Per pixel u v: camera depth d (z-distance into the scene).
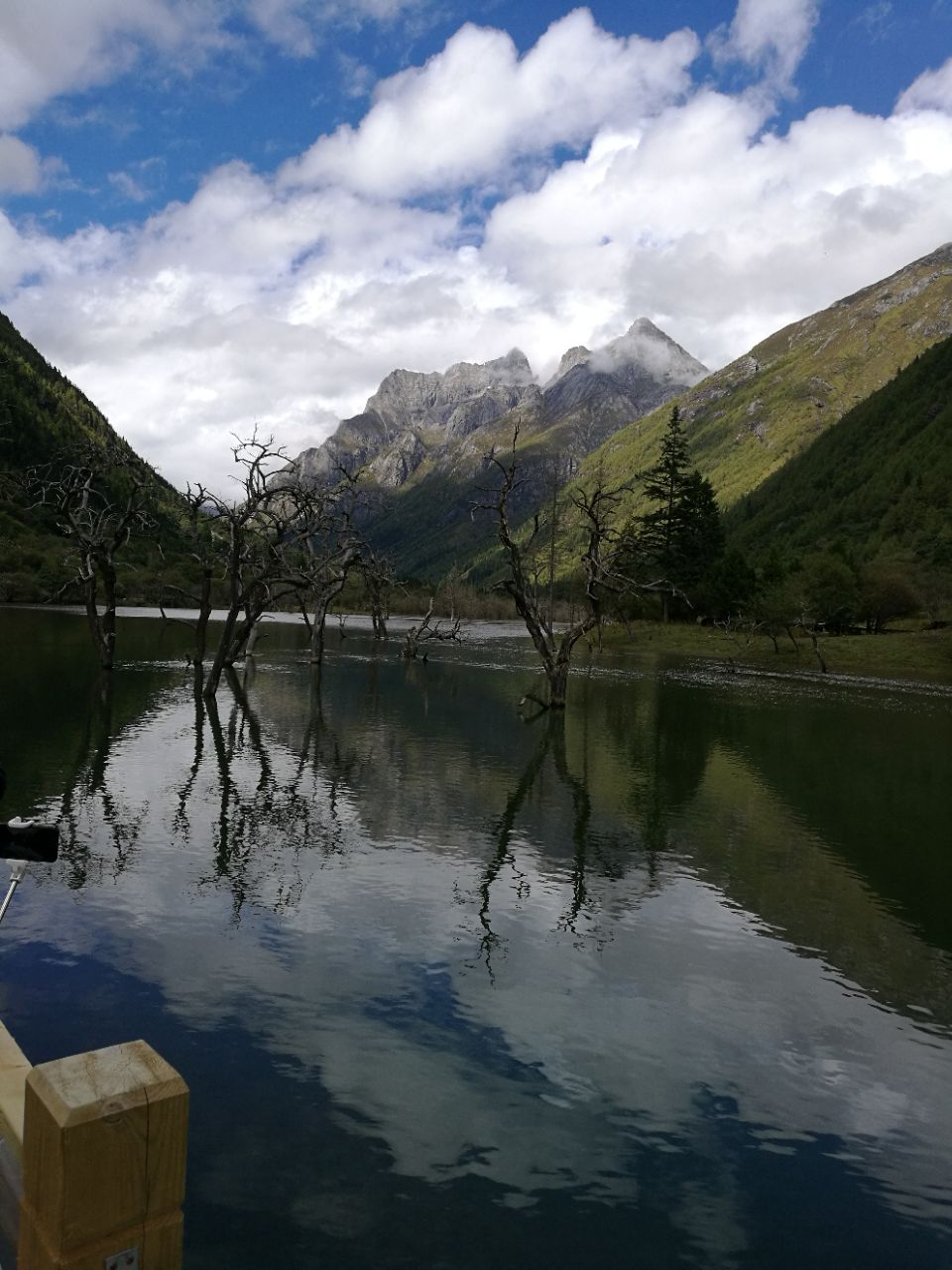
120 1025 8.47
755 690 49.03
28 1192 2.17
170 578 116.56
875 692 50.50
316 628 48.88
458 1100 7.64
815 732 32.38
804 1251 6.07
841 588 90.75
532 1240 6.00
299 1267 5.60
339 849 14.79
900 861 15.93
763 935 12.12
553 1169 6.80
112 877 12.70
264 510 35.75
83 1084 2.09
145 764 20.52
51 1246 2.04
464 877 13.78
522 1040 8.78
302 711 31.09
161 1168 2.14
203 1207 6.10
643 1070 8.38
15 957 9.85
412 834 16.02
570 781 21.59
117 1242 2.09
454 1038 8.73
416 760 23.17
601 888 13.66
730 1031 9.28
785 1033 9.32
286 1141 6.89
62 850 13.80
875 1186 6.84
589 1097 7.84
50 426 178.12
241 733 25.66
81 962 9.82
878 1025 9.62
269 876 13.16
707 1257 5.93
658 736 29.69
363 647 67.94
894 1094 8.23
